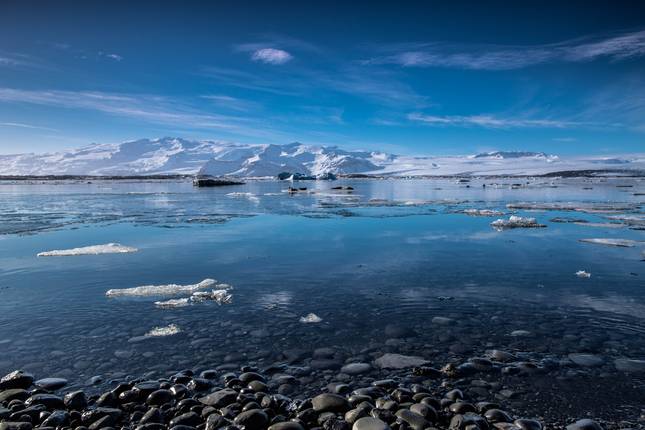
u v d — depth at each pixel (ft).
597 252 40.68
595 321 22.12
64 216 74.90
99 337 20.03
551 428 13.06
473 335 20.26
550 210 85.35
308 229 57.26
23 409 13.87
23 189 194.70
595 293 27.07
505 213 79.97
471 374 16.42
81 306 24.61
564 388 15.40
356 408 13.83
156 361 17.57
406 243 45.93
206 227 59.47
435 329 20.99
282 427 12.76
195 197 134.51
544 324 21.67
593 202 108.27
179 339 19.83
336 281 29.96
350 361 17.60
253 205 100.63
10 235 52.44
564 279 30.48
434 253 40.24
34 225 61.98
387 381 15.72
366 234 52.60
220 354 18.21
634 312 23.52
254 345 19.15
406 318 22.56
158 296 26.63
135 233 53.62
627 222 64.59
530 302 25.25
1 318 22.59
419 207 94.58
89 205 100.48
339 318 22.57
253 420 13.16
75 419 13.52
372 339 19.81
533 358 17.80
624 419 13.56
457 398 14.69
